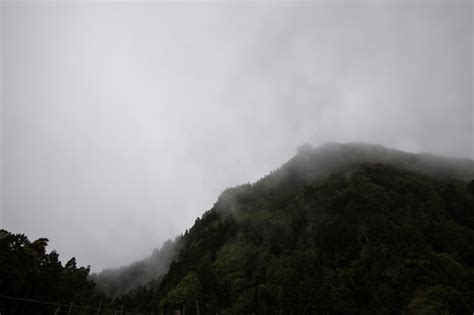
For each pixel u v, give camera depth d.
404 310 51.31
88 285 69.31
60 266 61.12
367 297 57.41
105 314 64.75
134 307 81.69
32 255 50.81
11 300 43.06
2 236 49.06
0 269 41.81
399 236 63.50
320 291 58.62
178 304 67.44
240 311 64.81
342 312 55.88
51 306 50.22
